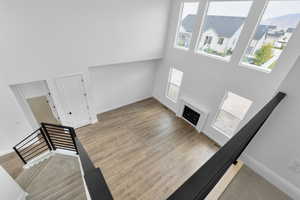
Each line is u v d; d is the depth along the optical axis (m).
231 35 3.78
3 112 3.59
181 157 4.25
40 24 3.22
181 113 5.85
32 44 3.31
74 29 3.69
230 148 0.83
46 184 3.03
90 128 5.18
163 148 4.53
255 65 3.51
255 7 3.11
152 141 4.77
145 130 5.24
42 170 3.35
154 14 4.84
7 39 3.02
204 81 4.71
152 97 7.43
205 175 0.63
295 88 1.85
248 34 3.36
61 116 4.60
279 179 2.00
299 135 1.86
